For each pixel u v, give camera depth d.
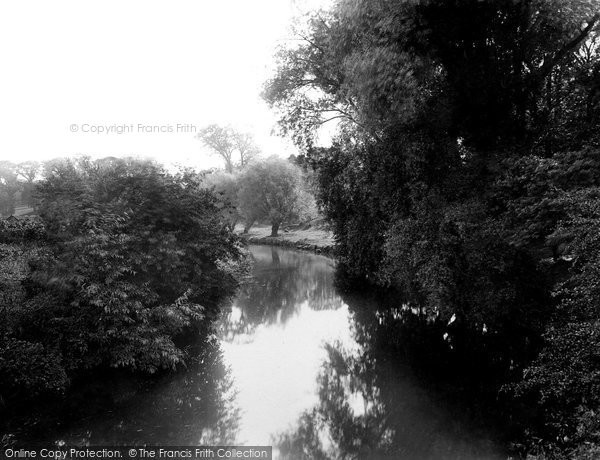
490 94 11.07
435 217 10.85
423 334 12.84
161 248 10.60
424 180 11.84
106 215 9.84
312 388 9.22
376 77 11.23
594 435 5.06
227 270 14.81
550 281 9.27
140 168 11.53
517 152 10.54
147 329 9.28
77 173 10.65
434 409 8.03
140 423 7.54
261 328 14.09
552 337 5.97
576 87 11.12
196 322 12.01
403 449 6.77
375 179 13.79
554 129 11.02
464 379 9.28
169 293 11.16
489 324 10.48
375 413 8.02
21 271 9.04
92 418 7.61
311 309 16.80
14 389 7.78
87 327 9.02
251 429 7.46
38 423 7.34
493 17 10.88
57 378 7.96
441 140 11.61
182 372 9.73
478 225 9.66
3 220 10.68
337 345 12.23
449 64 11.67
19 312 8.20
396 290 17.91
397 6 10.86
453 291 10.65
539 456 5.79
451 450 6.61
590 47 12.06
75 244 9.01
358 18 11.65
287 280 23.25
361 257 18.39
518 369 9.16
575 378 5.48
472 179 10.98
